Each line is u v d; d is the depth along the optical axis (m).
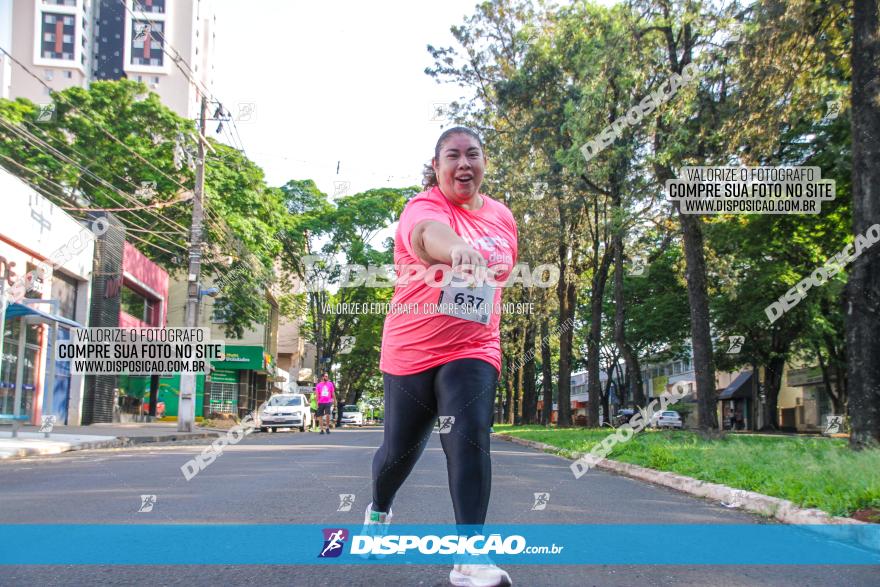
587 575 3.54
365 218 41.34
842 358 32.47
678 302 36.91
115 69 89.38
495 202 3.24
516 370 44.94
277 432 28.66
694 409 56.47
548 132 20.91
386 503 3.46
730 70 14.34
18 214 18.72
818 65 12.78
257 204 32.12
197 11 92.56
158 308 32.38
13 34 86.19
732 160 15.80
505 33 23.58
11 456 11.61
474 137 3.05
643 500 6.87
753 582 3.53
